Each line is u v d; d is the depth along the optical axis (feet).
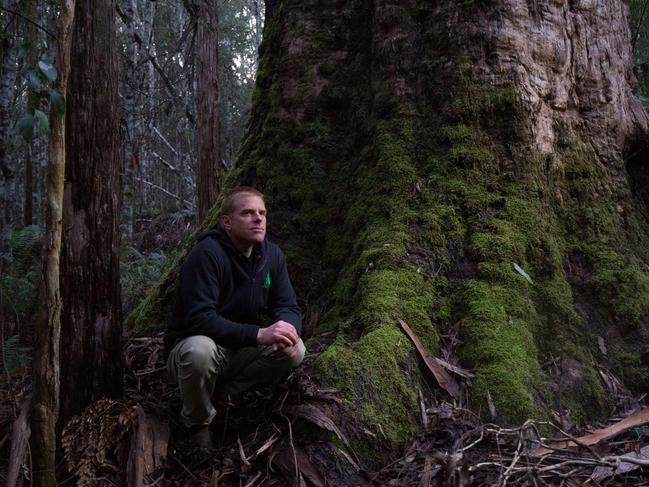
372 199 10.85
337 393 8.00
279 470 7.28
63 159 6.20
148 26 34.91
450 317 9.60
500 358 8.92
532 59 11.18
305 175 12.05
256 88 13.65
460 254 10.12
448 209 10.38
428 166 10.82
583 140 11.83
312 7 12.75
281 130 12.48
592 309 10.44
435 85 11.17
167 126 51.72
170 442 7.89
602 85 12.14
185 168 50.37
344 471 7.27
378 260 9.93
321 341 9.47
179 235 35.27
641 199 12.72
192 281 7.76
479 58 11.03
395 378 8.35
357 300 9.81
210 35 23.26
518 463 7.36
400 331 8.96
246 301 8.14
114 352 7.82
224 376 8.09
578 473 7.22
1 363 11.14
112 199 7.66
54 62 6.28
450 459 6.79
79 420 7.48
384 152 11.02
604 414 9.12
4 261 18.75
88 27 7.25
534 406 8.50
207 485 7.13
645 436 8.09
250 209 7.96
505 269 9.86
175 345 7.90
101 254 7.60
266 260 8.34
